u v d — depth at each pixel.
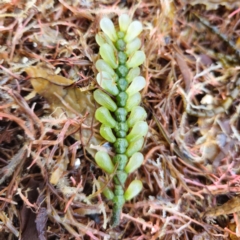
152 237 0.16
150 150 0.17
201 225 0.16
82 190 0.16
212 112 0.18
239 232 0.16
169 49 0.18
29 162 0.15
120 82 0.16
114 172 0.15
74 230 0.15
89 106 0.16
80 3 0.17
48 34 0.17
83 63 0.17
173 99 0.18
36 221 0.15
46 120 0.15
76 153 0.16
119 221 0.15
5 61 0.16
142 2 0.18
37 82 0.16
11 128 0.15
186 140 0.17
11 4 0.17
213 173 0.17
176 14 0.19
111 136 0.15
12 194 0.15
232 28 0.19
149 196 0.16
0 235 0.15
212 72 0.19
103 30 0.16
